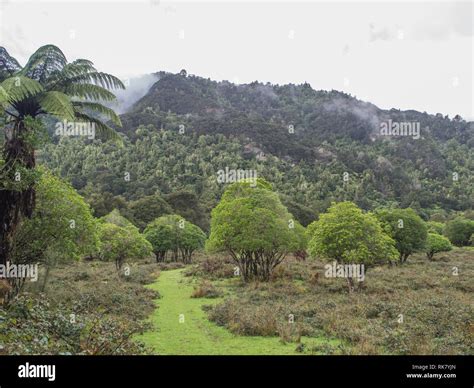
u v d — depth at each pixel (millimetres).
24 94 12047
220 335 12570
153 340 11859
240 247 25922
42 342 7414
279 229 26219
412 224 36094
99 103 14328
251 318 13641
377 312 15125
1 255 12023
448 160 160625
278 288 22719
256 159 126750
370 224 22156
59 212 15375
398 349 10359
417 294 19828
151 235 46906
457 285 23516
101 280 25344
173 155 113562
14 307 9352
